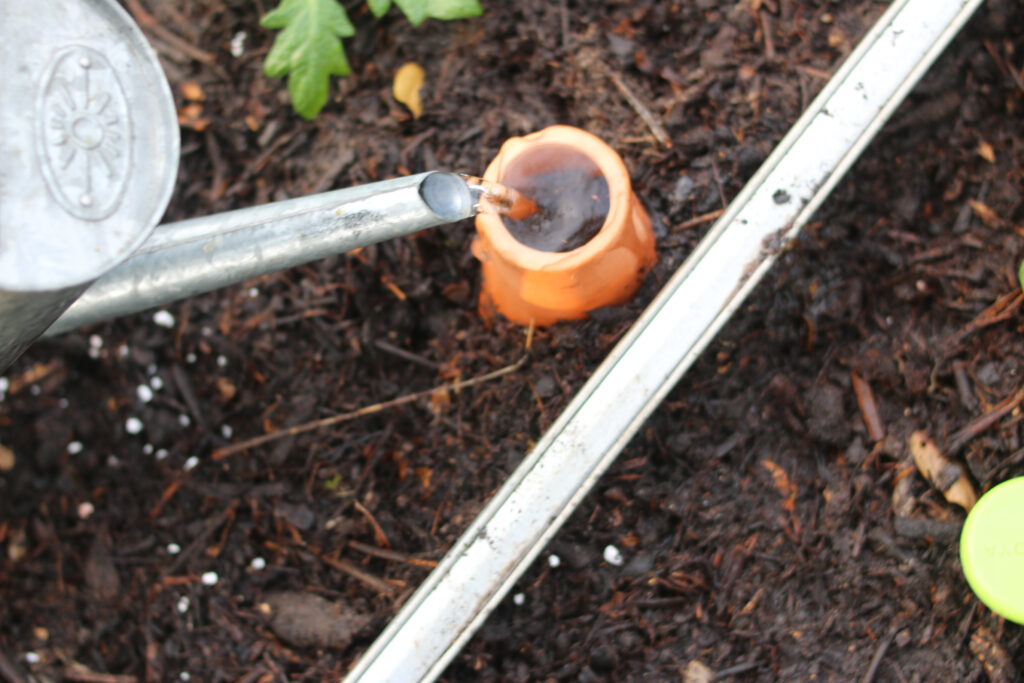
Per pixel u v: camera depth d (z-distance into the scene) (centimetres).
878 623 72
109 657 77
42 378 81
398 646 69
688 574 74
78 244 60
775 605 73
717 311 70
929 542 72
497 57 79
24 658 78
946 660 71
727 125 77
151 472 80
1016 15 75
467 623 69
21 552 79
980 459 72
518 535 69
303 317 79
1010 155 75
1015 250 74
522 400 76
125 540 79
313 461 78
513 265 70
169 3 83
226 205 81
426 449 77
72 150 60
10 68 59
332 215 66
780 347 75
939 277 74
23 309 60
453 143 79
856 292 75
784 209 70
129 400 80
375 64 81
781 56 77
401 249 78
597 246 70
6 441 81
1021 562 68
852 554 73
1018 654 70
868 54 71
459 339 78
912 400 74
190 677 76
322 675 75
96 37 61
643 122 77
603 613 74
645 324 70
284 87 81
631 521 75
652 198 77
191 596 77
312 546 77
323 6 76
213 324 80
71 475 80
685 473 75
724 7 78
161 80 62
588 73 78
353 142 80
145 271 66
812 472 74
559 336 75
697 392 75
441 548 75
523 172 72
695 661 73
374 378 79
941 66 76
